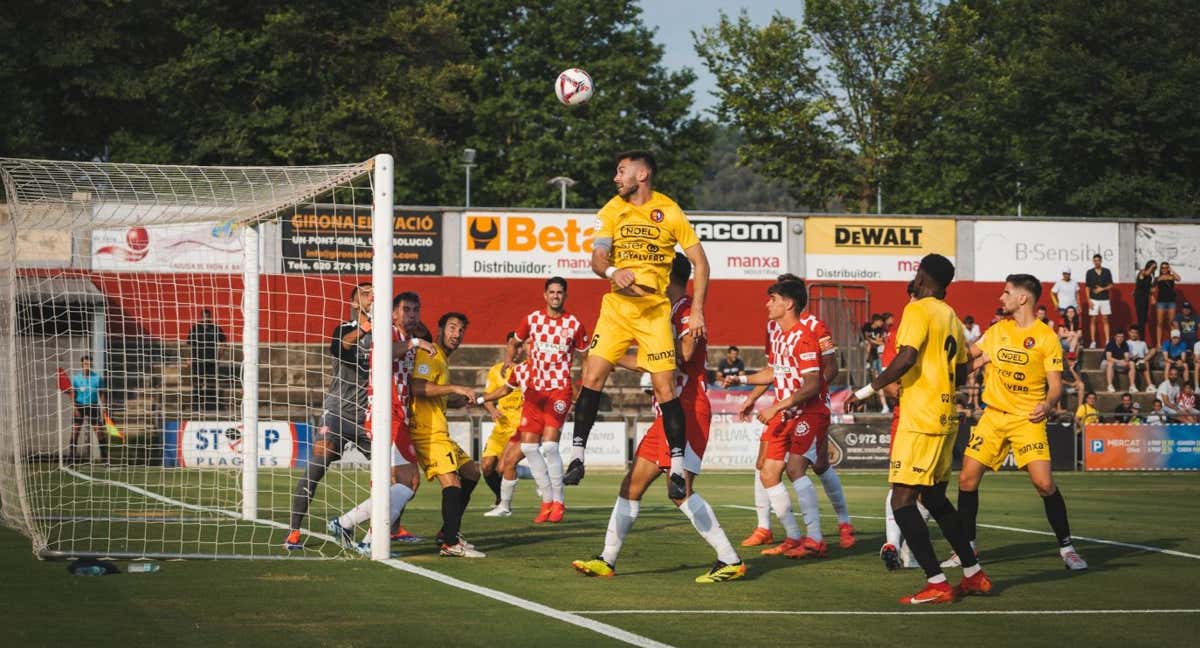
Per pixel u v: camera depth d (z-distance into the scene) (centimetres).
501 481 1380
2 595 759
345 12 4459
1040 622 696
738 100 5634
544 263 2808
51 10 3728
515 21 5919
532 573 873
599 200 5872
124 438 1900
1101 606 757
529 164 5559
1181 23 4469
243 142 4144
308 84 4381
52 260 2122
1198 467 2531
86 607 715
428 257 2767
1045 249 2984
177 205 1132
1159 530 1259
